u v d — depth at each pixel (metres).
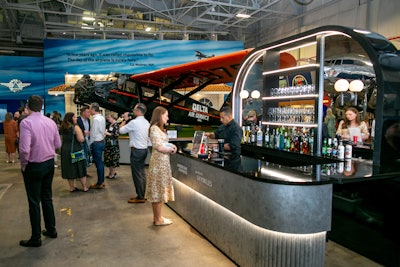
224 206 2.65
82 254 2.76
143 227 3.40
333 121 5.76
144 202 4.31
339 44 4.06
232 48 12.80
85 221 3.58
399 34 7.80
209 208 3.00
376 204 2.59
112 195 4.67
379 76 2.71
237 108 4.97
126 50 12.56
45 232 3.19
